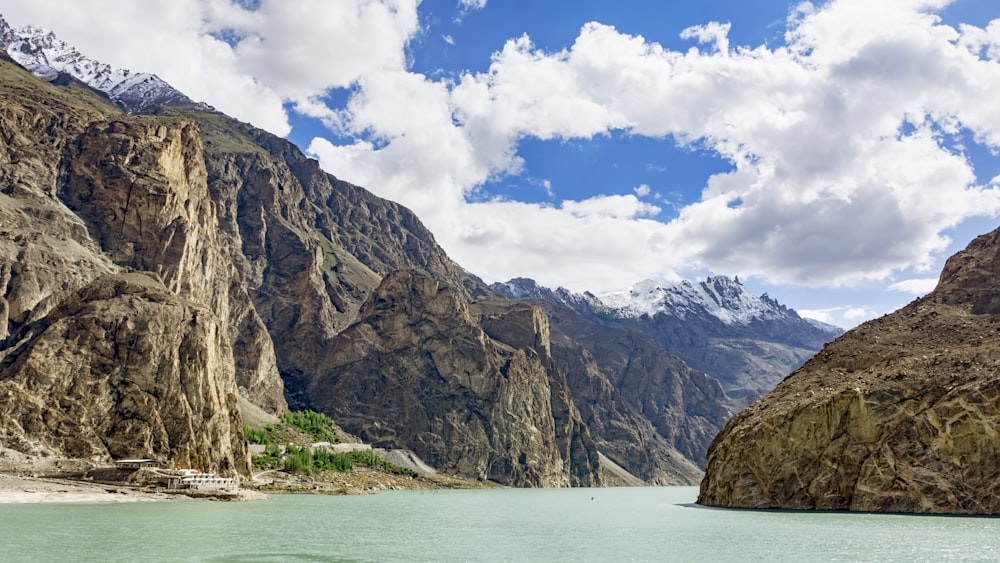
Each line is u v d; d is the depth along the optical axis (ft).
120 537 304.30
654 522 444.96
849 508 445.37
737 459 515.91
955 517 399.24
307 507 529.86
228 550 282.97
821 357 554.87
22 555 258.57
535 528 416.26
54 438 554.87
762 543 319.47
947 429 421.59
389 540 338.34
